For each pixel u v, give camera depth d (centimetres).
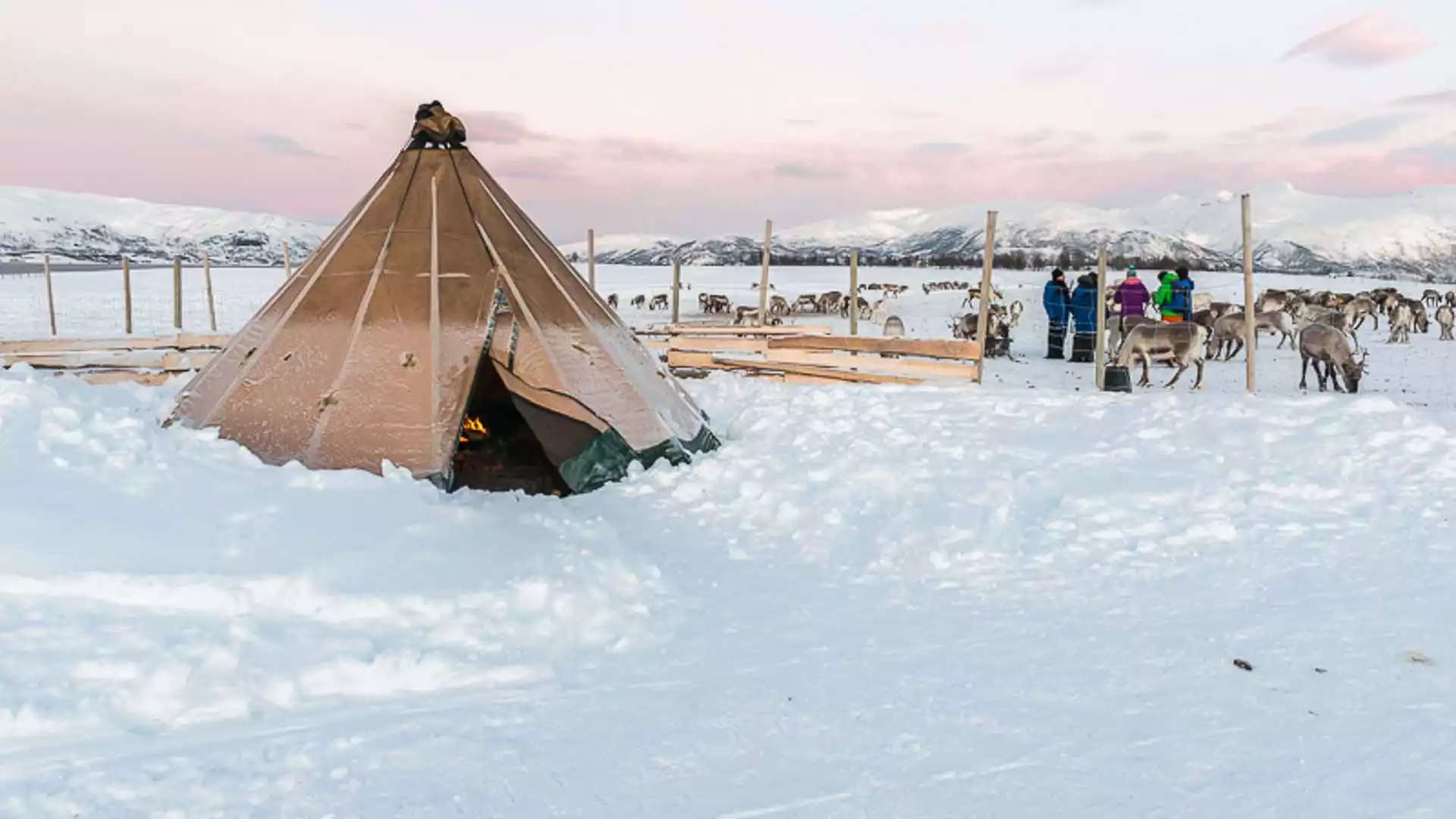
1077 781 286
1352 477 624
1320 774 287
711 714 331
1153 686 351
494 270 696
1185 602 438
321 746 302
